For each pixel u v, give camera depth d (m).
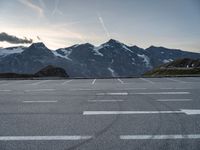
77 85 22.53
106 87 19.52
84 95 14.36
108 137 6.21
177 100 11.89
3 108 10.34
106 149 5.38
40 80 34.62
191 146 5.50
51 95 14.62
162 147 5.45
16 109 10.10
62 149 5.45
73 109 9.94
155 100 12.03
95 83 25.19
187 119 7.99
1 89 19.02
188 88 17.42
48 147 5.58
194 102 11.23
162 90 16.38
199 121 7.71
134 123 7.55
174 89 16.89
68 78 38.38
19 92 16.59
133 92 15.52
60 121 7.92
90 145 5.65
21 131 6.83
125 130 6.80
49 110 9.80
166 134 6.39
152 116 8.49
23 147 5.61
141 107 10.15
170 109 9.64
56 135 6.44
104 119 8.13
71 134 6.50
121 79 33.97
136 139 6.03
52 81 31.23
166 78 34.53
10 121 7.99
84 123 7.63
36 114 9.05
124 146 5.55
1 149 5.51
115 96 13.72
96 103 11.37
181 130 6.73
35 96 14.24
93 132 6.66
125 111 9.39
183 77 37.69
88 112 9.31
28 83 27.20
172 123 7.49
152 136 6.24
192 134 6.36
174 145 5.57
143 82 25.48
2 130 6.95
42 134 6.54
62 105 10.95
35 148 5.53
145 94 14.42
